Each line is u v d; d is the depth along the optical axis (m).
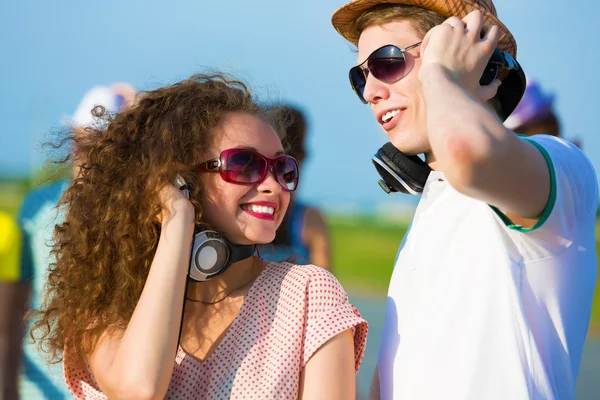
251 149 2.19
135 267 2.19
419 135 2.17
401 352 2.01
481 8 2.17
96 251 2.26
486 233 1.88
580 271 1.86
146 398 1.93
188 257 2.09
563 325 1.85
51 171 3.12
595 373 7.59
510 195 1.64
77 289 2.27
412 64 2.17
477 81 1.76
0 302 3.90
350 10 2.31
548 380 1.80
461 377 1.84
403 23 2.21
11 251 4.50
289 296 2.12
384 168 2.26
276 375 2.02
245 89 2.34
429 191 2.12
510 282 1.82
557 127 3.07
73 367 2.26
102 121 2.49
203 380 2.10
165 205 2.13
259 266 2.29
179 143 2.19
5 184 29.17
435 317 1.93
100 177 2.30
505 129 1.58
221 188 2.19
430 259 1.99
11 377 3.84
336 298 2.12
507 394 1.79
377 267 20.05
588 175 1.88
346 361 2.05
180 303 2.03
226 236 2.21
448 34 1.75
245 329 2.12
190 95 2.26
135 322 2.00
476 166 1.54
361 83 2.32
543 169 1.67
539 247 1.80
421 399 1.91
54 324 2.42
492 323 1.83
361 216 27.25
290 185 2.26
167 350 1.97
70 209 2.37
